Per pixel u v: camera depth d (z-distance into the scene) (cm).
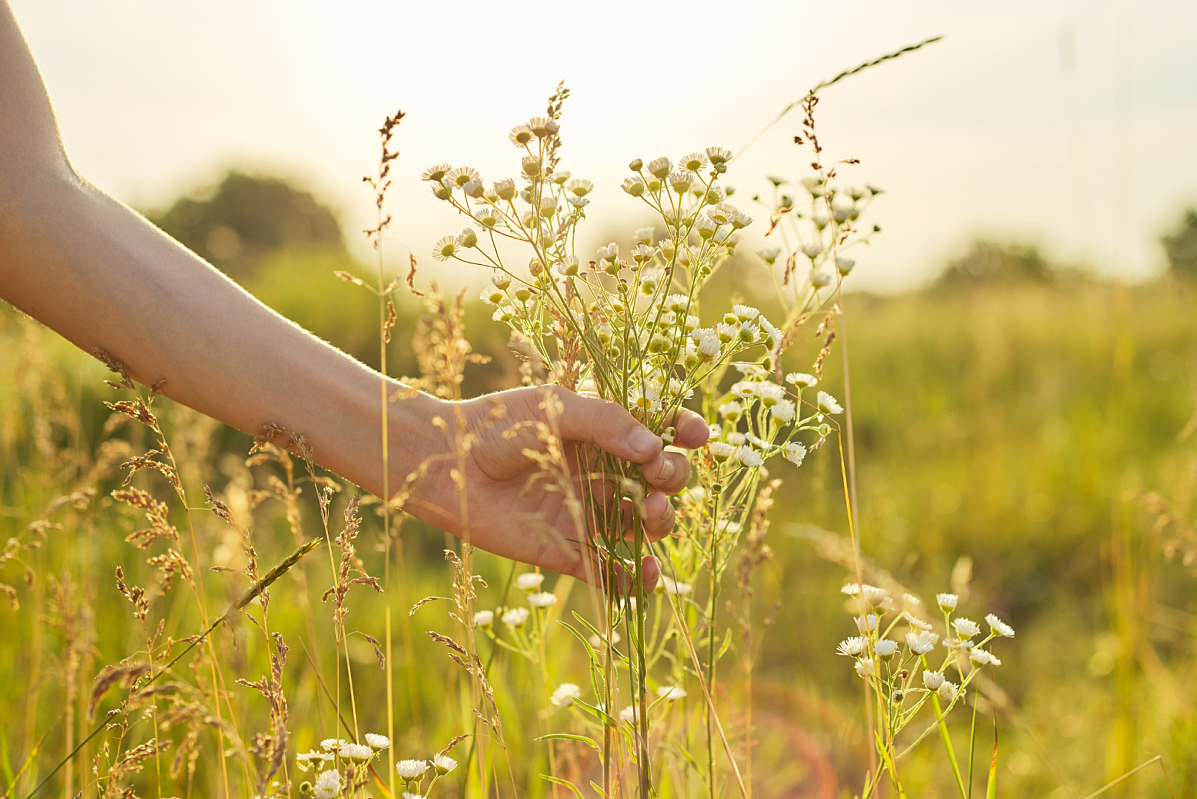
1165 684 118
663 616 123
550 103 75
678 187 76
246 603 76
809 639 150
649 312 78
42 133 78
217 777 95
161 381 79
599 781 98
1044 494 215
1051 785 113
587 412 77
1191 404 242
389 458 82
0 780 95
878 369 348
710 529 83
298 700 108
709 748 81
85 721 94
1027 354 347
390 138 76
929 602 168
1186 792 107
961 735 125
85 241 78
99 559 131
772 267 85
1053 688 139
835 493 210
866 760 114
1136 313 349
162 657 79
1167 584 165
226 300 80
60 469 132
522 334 80
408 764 77
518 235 76
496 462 81
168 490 169
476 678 80
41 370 135
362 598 152
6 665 110
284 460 86
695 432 80
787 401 82
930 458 251
